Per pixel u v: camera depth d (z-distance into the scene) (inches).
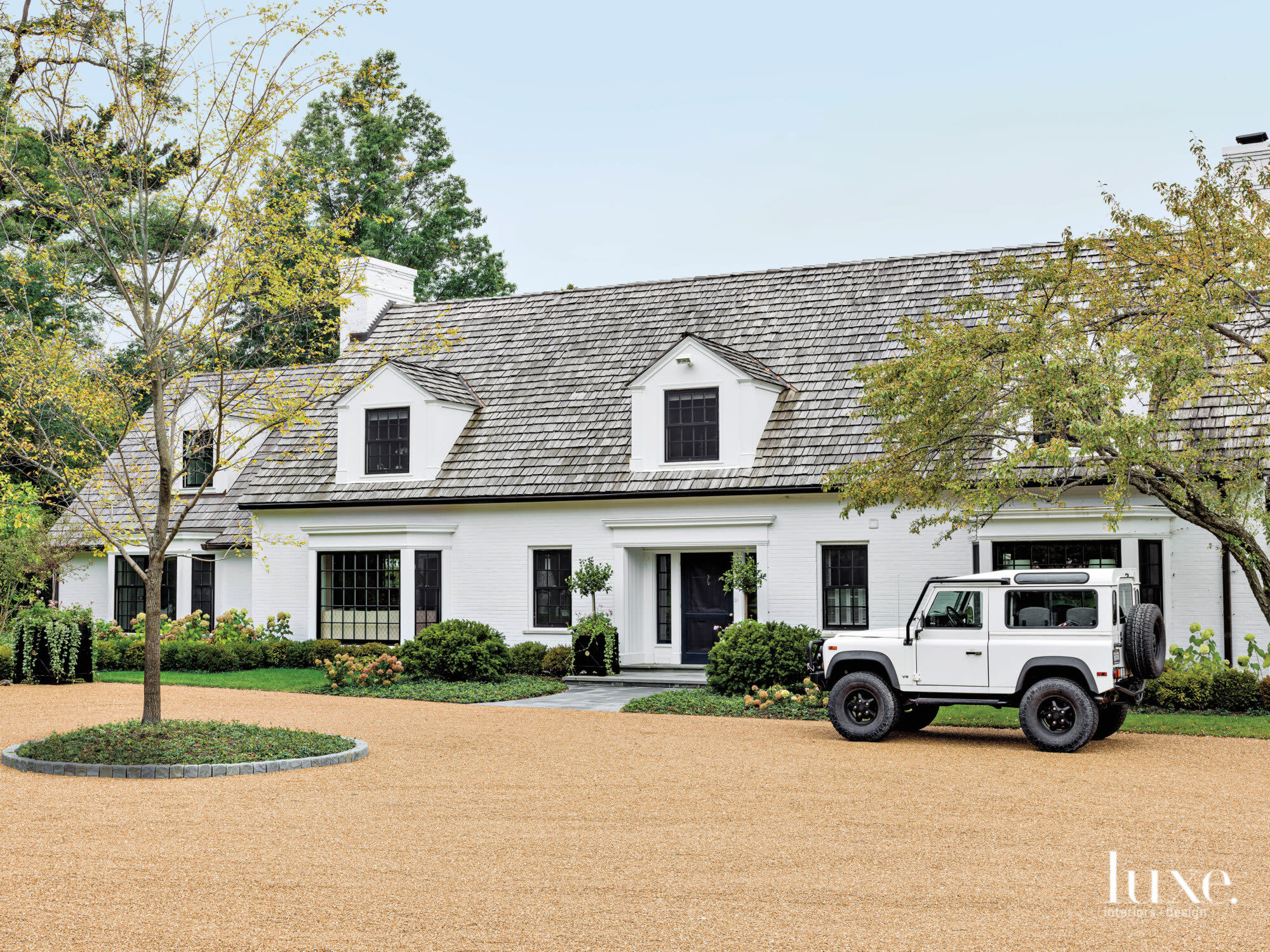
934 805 415.2
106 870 325.4
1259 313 720.3
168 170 562.3
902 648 584.4
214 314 562.3
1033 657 555.8
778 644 751.7
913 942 261.7
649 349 1035.3
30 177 729.6
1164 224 656.4
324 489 1035.9
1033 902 292.7
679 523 906.1
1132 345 586.6
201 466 1158.3
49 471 559.5
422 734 606.9
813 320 999.0
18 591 1069.8
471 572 980.6
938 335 673.0
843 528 860.6
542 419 1011.3
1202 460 624.7
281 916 282.2
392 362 1019.9
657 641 952.3
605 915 281.6
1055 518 784.3
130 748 503.5
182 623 1075.9
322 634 1031.6
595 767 502.9
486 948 259.0
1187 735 601.3
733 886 307.6
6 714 692.7
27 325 573.3
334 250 589.9
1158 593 776.3
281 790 449.1
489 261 1979.6
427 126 2000.5
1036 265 715.4
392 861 334.3
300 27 553.6
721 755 535.5
